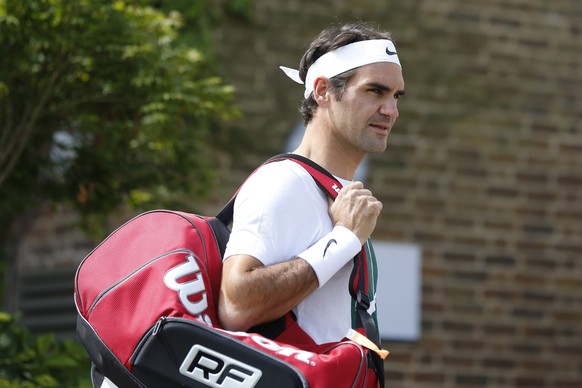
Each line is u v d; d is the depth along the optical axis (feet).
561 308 104.37
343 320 33.60
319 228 33.58
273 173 33.86
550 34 109.91
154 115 64.69
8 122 65.77
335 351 31.55
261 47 102.63
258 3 103.60
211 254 33.45
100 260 33.12
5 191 71.92
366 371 32.07
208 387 30.76
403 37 106.52
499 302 102.73
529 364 102.58
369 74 34.55
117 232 33.86
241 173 98.78
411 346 99.35
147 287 31.89
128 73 64.44
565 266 105.19
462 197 103.71
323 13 105.70
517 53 108.68
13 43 63.52
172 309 31.27
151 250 32.83
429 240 101.91
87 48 63.00
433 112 105.09
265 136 100.42
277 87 102.12
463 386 100.32
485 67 107.65
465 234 103.04
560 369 103.35
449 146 104.47
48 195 72.64
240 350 30.68
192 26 88.63
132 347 31.19
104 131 68.03
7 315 61.26
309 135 35.78
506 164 105.60
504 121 106.52
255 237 32.58
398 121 103.86
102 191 72.43
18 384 57.52
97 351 31.83
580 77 109.70
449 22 107.96
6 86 64.08
